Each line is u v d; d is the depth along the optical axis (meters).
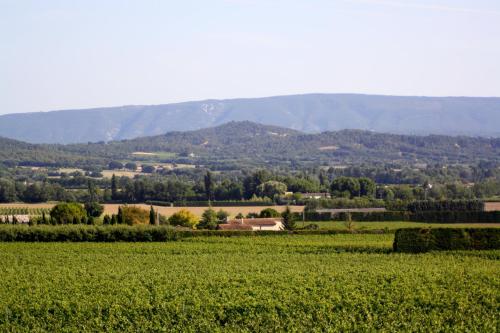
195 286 64.00
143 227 112.62
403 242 90.00
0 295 62.03
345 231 119.56
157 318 54.09
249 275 70.12
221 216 173.88
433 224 144.38
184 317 53.97
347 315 53.94
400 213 155.88
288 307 55.88
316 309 55.38
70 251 97.06
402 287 62.03
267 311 55.16
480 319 53.31
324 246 97.62
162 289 62.50
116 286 64.62
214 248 97.94
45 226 115.25
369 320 52.69
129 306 56.88
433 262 78.62
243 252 94.00
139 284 65.31
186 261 83.12
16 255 91.94
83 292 62.19
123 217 149.62
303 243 103.00
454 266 73.88
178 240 112.00
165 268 76.56
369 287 62.34
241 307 55.56
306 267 75.75
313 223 152.00
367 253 91.88
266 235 117.62
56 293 61.91
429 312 54.84
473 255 85.25
